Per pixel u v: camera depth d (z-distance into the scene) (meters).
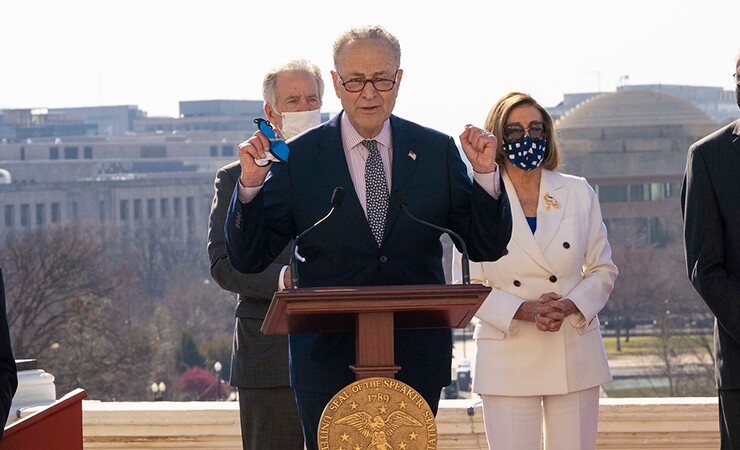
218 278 5.60
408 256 4.49
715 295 5.17
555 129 5.88
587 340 5.79
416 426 3.85
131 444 6.65
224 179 5.68
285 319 3.99
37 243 53.78
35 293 50.06
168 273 95.94
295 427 5.70
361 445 3.85
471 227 4.51
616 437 6.56
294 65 5.88
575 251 5.82
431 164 4.54
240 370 5.71
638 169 128.00
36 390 5.42
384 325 3.91
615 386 67.19
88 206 136.38
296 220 4.54
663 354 69.31
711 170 5.29
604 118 132.12
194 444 6.63
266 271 5.54
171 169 179.25
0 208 133.38
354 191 4.50
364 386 3.85
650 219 122.88
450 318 4.14
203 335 76.31
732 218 5.23
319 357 4.45
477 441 6.58
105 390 50.53
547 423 5.79
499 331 5.72
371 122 4.38
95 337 50.31
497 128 5.78
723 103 189.88
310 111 5.82
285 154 4.31
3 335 4.38
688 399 6.66
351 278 4.47
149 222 123.00
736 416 5.25
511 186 5.86
